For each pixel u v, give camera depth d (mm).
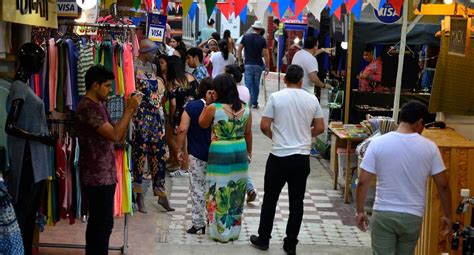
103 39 7188
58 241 7535
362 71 11352
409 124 5508
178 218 8758
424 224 6375
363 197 5586
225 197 7707
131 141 7609
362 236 8203
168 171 11227
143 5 10883
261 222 7539
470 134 7832
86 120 6023
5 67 6488
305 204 9609
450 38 7348
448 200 5559
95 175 6129
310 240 7973
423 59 12055
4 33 5758
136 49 8477
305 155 7273
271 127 7527
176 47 14125
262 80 22781
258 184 10695
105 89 6082
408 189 5414
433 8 7383
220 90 7602
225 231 7758
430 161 5438
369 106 11305
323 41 14227
